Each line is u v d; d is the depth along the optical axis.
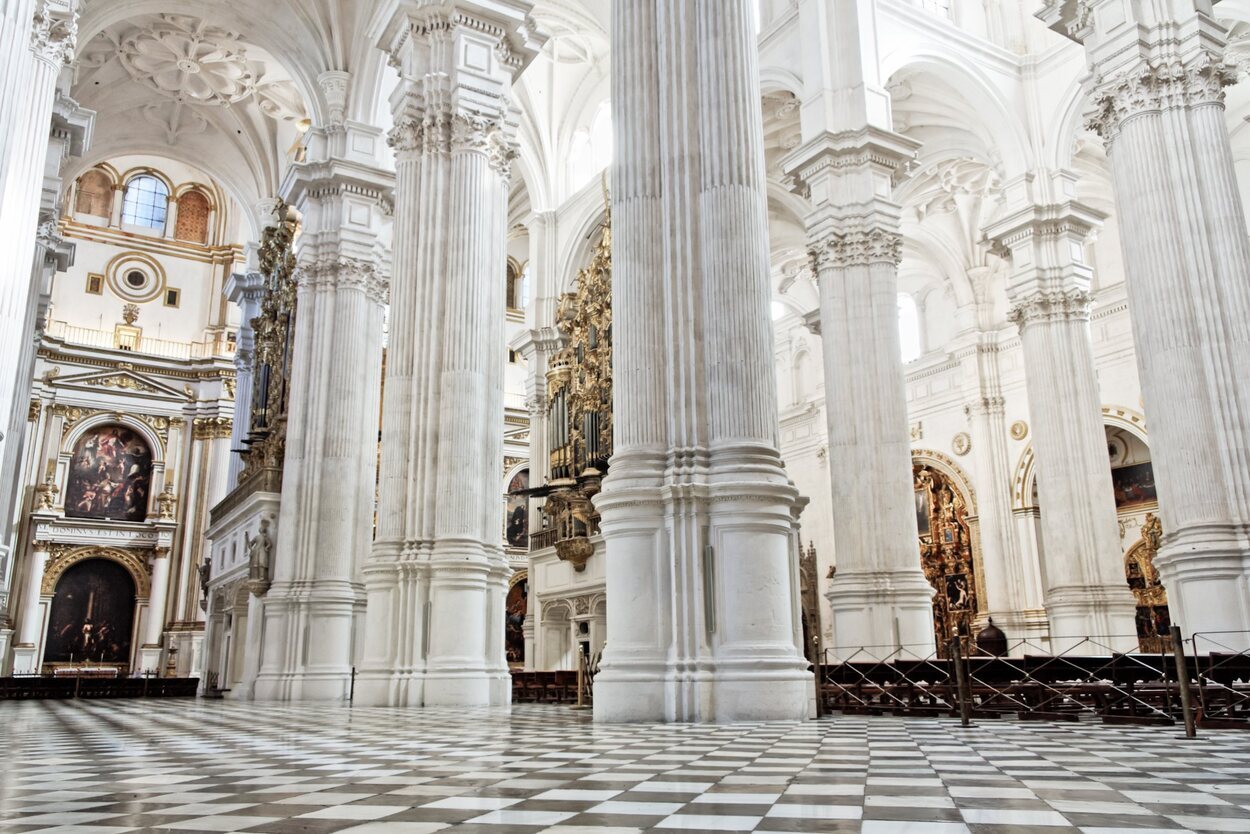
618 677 7.43
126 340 33.62
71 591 32.03
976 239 25.12
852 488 13.94
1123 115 10.44
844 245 14.79
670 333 8.12
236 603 20.36
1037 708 8.76
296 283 18.23
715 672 7.27
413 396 12.30
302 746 6.01
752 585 7.41
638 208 8.48
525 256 34.16
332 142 17.75
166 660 31.92
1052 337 17.31
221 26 19.02
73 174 24.72
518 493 21.72
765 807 3.27
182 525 33.34
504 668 11.86
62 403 32.31
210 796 3.63
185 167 35.69
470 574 11.64
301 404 16.62
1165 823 2.90
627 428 8.09
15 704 16.66
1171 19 10.34
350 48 18.08
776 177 23.48
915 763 4.62
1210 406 9.31
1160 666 8.47
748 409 7.81
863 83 15.23
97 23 17.84
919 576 13.55
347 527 16.11
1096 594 15.91
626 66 8.91
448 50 13.58
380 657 11.47
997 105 18.03
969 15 18.86
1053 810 3.17
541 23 22.44
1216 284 9.57
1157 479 9.69
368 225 17.58
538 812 3.18
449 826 2.91
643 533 7.68
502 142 13.55
